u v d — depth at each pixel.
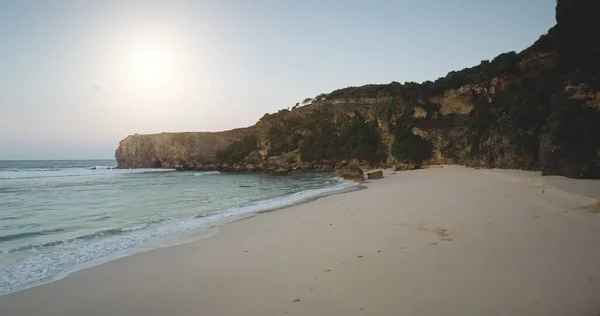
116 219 15.49
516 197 14.54
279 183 37.03
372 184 28.11
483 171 31.44
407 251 7.70
